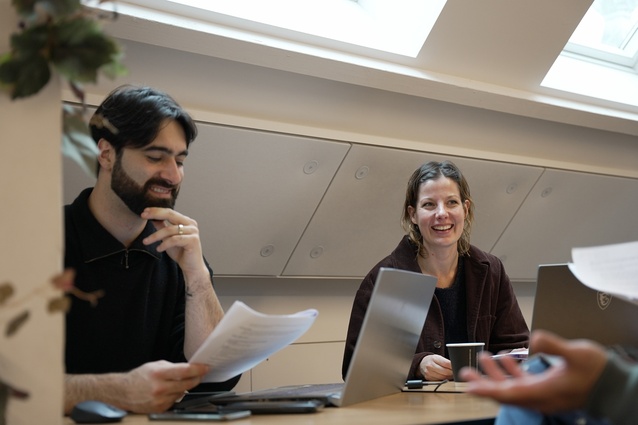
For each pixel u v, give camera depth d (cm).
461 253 253
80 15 118
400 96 289
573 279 173
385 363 171
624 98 336
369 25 278
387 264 247
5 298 102
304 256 298
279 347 168
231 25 234
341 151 274
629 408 85
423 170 254
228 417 138
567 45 339
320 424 130
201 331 188
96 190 190
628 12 354
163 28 216
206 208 261
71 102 219
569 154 348
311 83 266
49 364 120
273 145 257
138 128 179
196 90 247
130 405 148
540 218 352
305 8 258
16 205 120
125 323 191
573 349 87
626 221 388
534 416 112
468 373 93
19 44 114
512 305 255
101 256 186
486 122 315
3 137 121
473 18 269
